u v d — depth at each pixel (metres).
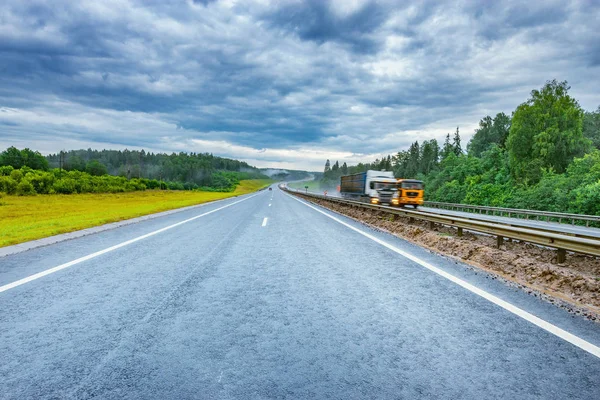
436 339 3.13
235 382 2.39
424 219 12.27
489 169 56.81
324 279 5.31
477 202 45.34
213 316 3.71
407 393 2.27
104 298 4.32
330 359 2.74
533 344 3.03
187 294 4.50
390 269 6.00
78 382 2.39
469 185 52.03
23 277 5.37
